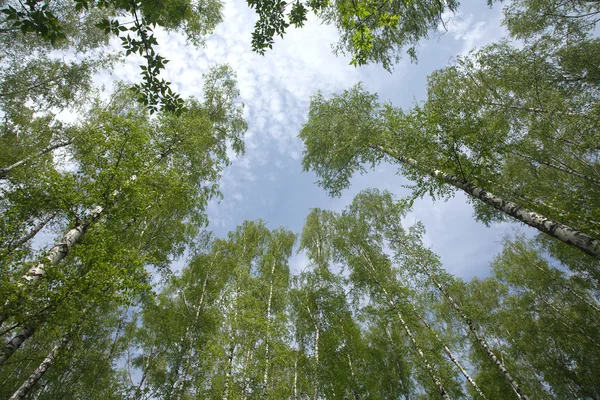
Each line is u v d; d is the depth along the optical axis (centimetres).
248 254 1599
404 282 1298
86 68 1138
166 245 1134
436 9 927
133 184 630
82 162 661
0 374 971
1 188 602
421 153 838
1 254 447
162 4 430
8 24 925
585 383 1279
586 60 937
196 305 1333
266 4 586
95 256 529
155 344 1326
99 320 1081
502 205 656
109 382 1156
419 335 1254
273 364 1009
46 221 696
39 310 456
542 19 1013
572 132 901
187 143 972
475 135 737
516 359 1517
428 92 1113
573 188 956
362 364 1296
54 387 1030
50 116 1090
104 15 1165
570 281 1395
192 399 1031
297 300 1426
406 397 1317
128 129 691
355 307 1412
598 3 873
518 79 1013
